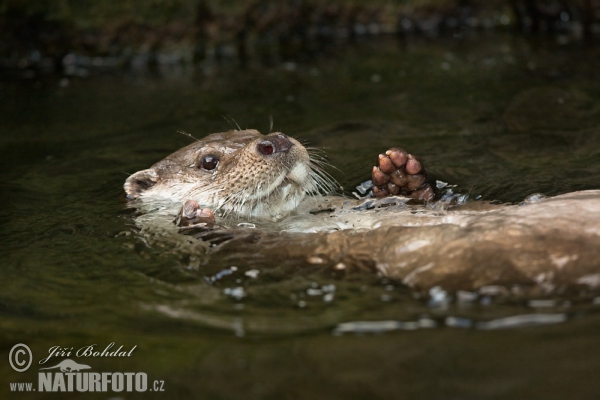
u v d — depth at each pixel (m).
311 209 17.23
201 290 12.84
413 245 12.62
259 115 25.16
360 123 23.69
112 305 12.59
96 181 20.17
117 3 32.47
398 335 10.65
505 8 35.31
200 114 25.72
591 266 11.18
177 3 32.97
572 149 19.83
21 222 17.08
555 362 9.66
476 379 9.47
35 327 12.00
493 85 26.50
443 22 35.88
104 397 9.91
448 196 16.81
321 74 29.84
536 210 12.56
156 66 32.81
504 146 20.58
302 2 35.12
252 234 14.85
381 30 35.81
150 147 22.78
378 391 9.40
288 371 10.02
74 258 14.63
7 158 22.50
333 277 12.80
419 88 26.94
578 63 28.31
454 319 10.88
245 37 34.38
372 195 17.47
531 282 11.35
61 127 25.17
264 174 16.48
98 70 32.25
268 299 12.27
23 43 32.12
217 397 9.61
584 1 33.56
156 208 17.58
